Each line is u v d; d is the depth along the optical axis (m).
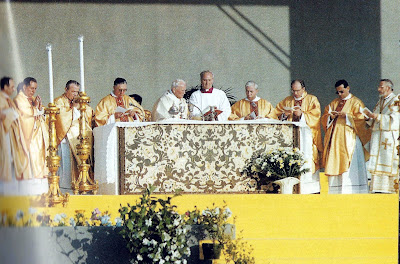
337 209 29.00
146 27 51.19
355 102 39.09
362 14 52.03
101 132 31.23
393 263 28.05
